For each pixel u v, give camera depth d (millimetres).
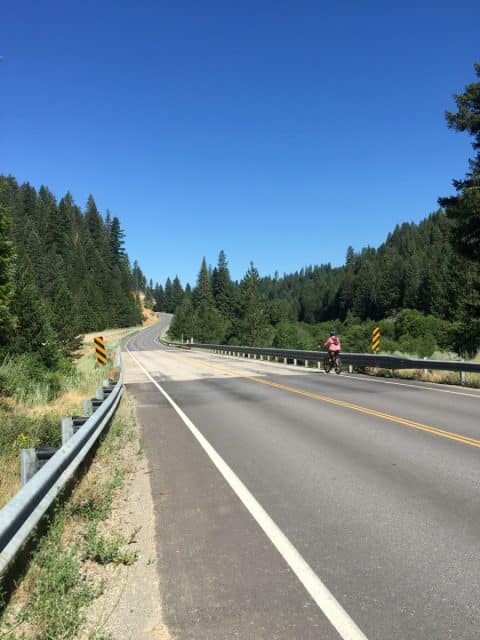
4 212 18625
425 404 12523
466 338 28578
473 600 3475
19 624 3215
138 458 7938
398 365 20219
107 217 199750
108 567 4137
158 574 3988
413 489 5891
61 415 10516
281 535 4672
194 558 4250
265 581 3811
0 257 18703
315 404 13008
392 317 130000
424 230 193875
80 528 4973
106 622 3330
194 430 10133
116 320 143000
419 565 4000
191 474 6879
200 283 137625
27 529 3742
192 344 64062
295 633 3141
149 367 30234
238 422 10844
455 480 6184
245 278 59781
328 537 4594
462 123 25031
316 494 5828
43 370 18984
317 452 7844
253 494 5910
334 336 22531
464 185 25719
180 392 17000
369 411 11594
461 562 4035
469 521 4871
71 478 6078
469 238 25188
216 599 3578
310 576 3865
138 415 12391
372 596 3557
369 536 4590
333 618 3291
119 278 174000
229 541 4578
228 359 37781
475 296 29062
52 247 142500
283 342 54844
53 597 3463
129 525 5074
